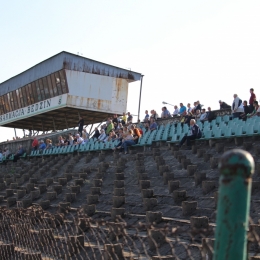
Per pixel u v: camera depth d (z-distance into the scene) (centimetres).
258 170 1223
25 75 4522
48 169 2598
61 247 821
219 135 1822
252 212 970
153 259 548
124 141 2241
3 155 3869
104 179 1803
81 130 3325
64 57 3878
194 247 724
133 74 4228
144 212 1195
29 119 4684
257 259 569
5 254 870
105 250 620
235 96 2053
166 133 2209
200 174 1305
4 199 2094
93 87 4016
